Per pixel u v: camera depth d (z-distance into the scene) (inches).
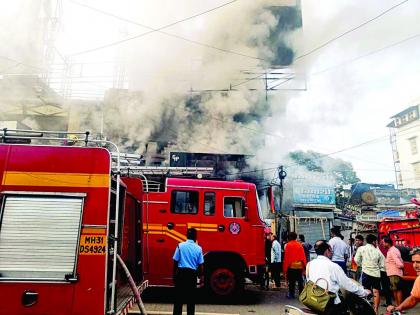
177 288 230.8
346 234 831.1
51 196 168.7
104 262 162.7
